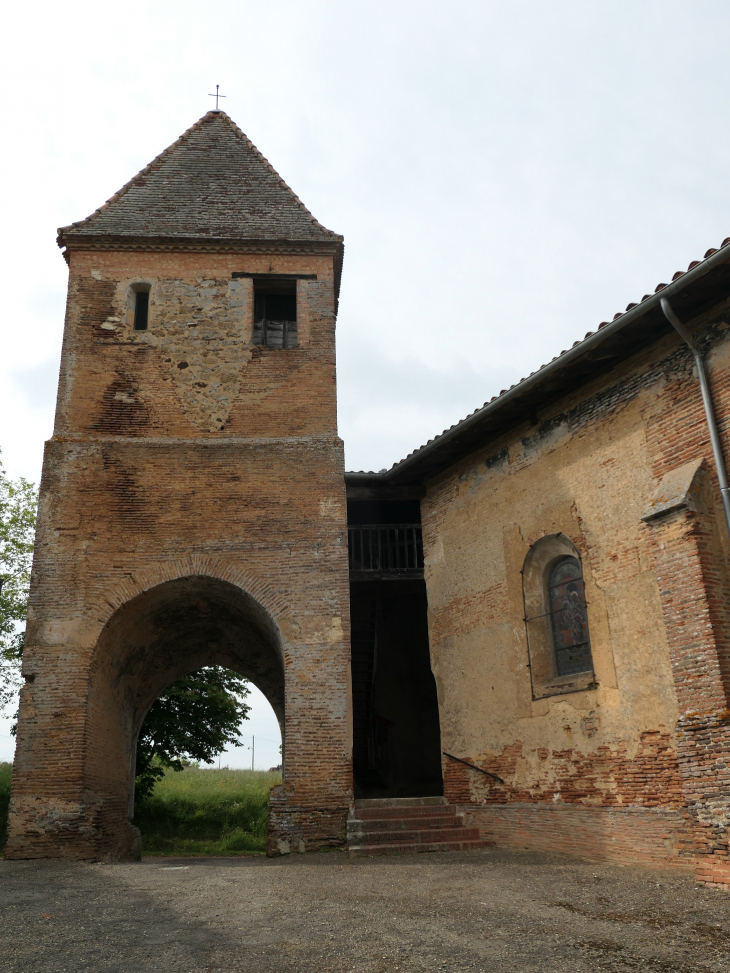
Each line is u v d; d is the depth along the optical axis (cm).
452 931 700
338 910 791
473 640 1477
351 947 651
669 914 757
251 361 1666
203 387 1633
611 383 1256
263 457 1580
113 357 1633
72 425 1563
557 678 1305
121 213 1770
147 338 1658
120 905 837
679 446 1116
